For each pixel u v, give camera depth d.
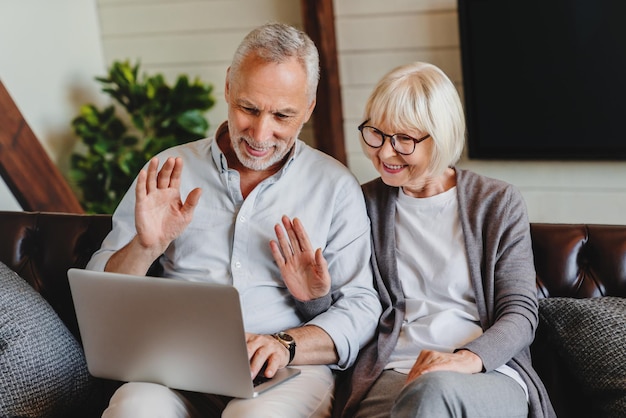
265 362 1.79
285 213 1.98
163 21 4.10
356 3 3.59
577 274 1.93
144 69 4.20
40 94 3.78
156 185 1.83
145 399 1.68
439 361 1.65
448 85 1.87
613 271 1.90
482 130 3.45
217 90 4.11
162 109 3.82
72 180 3.80
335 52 3.63
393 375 1.82
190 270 1.98
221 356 1.63
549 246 1.95
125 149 3.87
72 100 4.00
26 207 3.10
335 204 1.98
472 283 1.86
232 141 1.93
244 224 1.96
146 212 1.81
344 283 1.96
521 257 1.85
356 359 1.94
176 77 4.16
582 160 3.31
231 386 1.66
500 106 3.38
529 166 3.45
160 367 1.72
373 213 2.01
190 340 1.64
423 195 1.95
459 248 1.89
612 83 3.15
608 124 3.20
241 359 1.61
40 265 2.17
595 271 1.92
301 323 1.99
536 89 3.29
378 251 1.97
